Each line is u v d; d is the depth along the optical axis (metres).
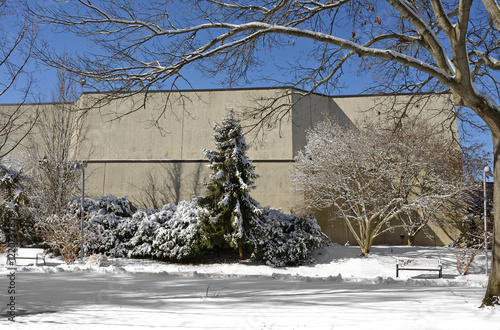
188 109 30.27
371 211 23.47
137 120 30.33
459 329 4.78
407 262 18.84
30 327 5.20
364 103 29.91
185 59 7.75
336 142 23.98
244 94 29.89
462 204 23.89
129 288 9.81
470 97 6.89
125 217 26.08
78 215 24.16
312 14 8.52
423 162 22.94
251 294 8.58
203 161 29.41
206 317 5.73
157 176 29.50
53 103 24.20
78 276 13.40
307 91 10.13
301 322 5.28
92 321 5.54
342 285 10.96
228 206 22.11
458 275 18.67
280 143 28.98
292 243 22.22
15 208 25.59
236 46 8.59
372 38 8.55
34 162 25.28
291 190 26.78
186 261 22.75
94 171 29.75
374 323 5.14
